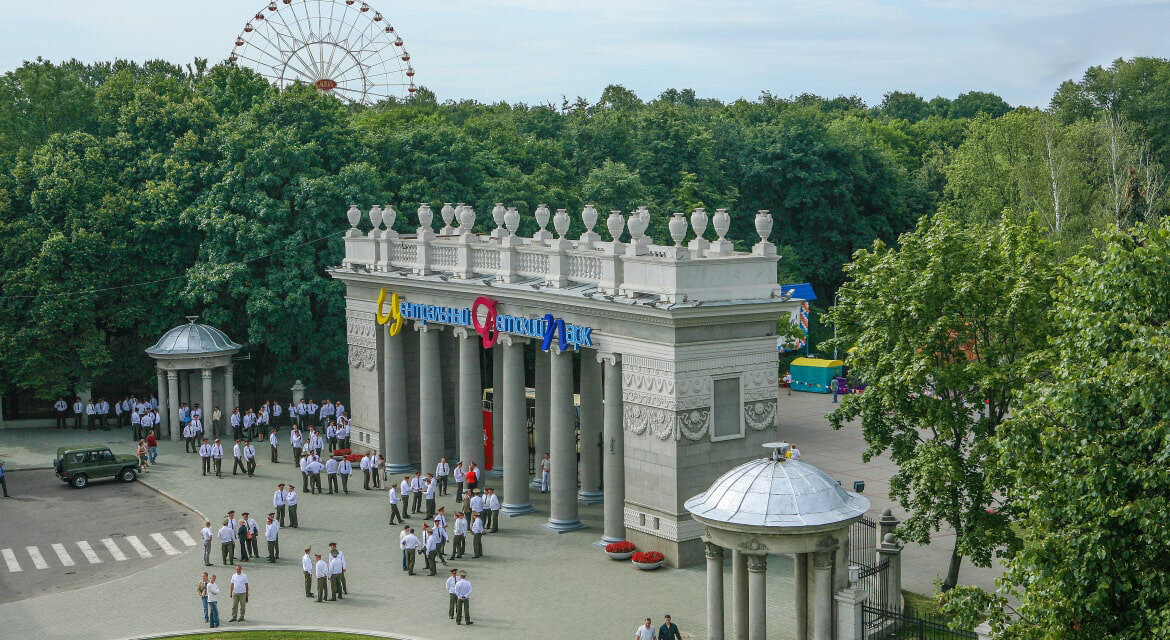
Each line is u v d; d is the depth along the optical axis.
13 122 90.88
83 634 41.94
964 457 41.81
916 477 40.31
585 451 58.94
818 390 95.38
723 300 47.28
